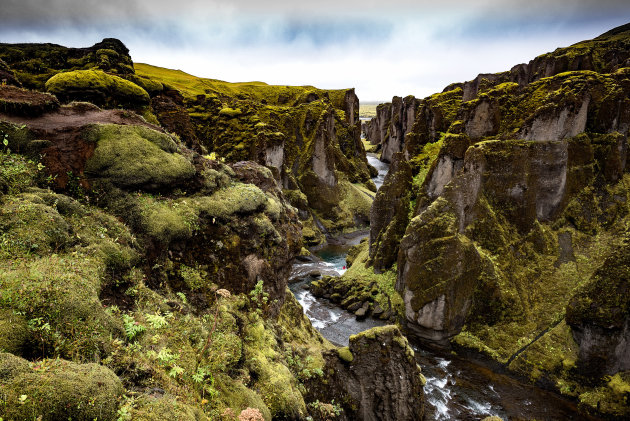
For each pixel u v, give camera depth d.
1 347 4.38
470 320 28.92
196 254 10.64
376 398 14.80
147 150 10.37
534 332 26.64
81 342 5.17
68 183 9.00
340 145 90.12
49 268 5.98
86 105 11.61
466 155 31.42
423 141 51.53
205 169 12.48
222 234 11.39
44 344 4.83
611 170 33.78
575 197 33.34
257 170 16.02
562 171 32.12
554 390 23.52
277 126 69.12
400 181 40.31
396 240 38.16
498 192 31.53
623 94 34.16
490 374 25.56
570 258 30.61
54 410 3.84
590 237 31.67
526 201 31.36
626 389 21.19
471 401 22.66
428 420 20.83
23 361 4.20
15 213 6.73
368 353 15.12
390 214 40.75
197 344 7.66
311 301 37.41
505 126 35.69
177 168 10.76
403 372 15.34
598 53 59.16
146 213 9.54
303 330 16.97
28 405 3.72
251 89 125.31
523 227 31.41
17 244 6.21
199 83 105.56
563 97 32.41
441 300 27.67
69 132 9.56
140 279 8.22
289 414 8.81
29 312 5.01
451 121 49.28
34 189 7.93
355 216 70.12
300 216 61.28
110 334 5.73
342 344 28.95
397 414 15.01
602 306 22.20
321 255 55.00
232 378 7.89
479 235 30.53
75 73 14.94
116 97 16.09
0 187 7.29
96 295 6.09
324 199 67.12
